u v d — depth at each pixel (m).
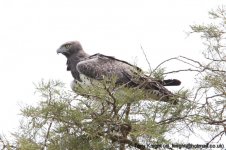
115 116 11.70
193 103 12.24
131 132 11.38
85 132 11.63
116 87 11.92
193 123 12.07
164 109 12.03
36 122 11.70
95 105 11.64
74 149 11.72
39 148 11.44
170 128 11.72
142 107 11.88
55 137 11.65
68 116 11.49
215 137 12.12
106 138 11.70
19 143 11.55
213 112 12.29
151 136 11.27
